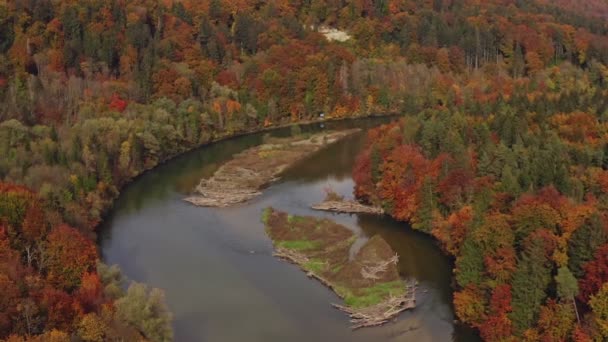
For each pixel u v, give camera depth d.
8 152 121.69
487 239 82.50
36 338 63.34
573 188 94.94
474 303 79.31
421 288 91.31
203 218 120.31
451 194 104.38
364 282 91.62
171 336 75.50
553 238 77.19
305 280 94.12
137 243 107.50
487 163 108.38
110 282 83.62
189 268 97.81
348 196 132.00
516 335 72.12
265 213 121.25
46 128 141.62
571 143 117.75
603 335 62.44
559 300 70.94
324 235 109.06
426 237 108.50
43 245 82.81
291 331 80.06
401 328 80.88
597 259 68.94
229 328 80.62
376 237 104.44
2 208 85.94
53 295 71.50
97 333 68.94
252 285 92.25
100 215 118.25
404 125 133.62
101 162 130.12
